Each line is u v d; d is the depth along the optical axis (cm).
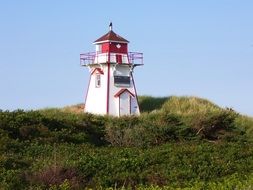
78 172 2202
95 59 6744
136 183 2177
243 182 1956
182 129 4028
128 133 3841
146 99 7112
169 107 6712
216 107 6619
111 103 6519
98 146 3678
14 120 3638
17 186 2025
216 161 2642
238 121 4841
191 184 2064
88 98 6781
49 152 2998
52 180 2058
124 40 6681
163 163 2591
